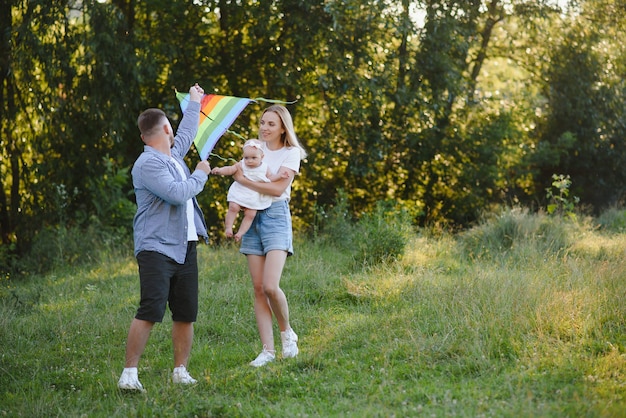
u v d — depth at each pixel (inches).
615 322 229.3
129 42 495.5
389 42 573.0
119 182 483.8
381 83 559.8
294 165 218.1
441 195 649.0
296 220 602.5
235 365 223.3
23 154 509.7
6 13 473.1
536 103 701.9
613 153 705.6
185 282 202.5
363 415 171.6
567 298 243.3
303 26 534.6
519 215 414.0
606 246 371.9
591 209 698.2
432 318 245.6
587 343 213.2
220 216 577.9
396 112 599.8
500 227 402.0
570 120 703.7
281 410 179.9
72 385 209.2
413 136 605.0
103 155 504.1
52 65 457.4
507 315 231.5
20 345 252.2
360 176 620.7
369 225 377.4
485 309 236.8
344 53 545.6
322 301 287.9
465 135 629.0
